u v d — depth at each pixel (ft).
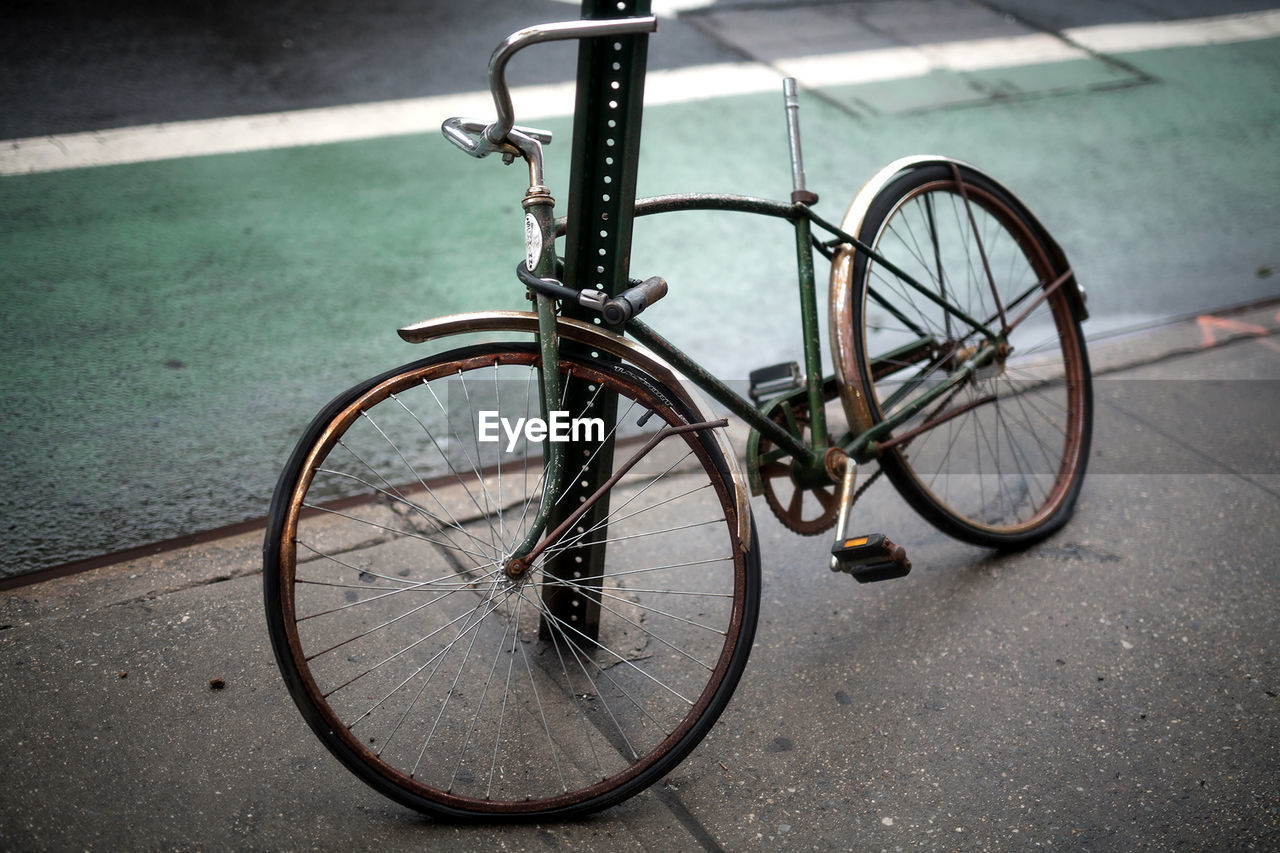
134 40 18.62
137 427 9.95
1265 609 8.35
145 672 7.20
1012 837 6.38
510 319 6.37
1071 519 9.41
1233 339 12.48
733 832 6.38
